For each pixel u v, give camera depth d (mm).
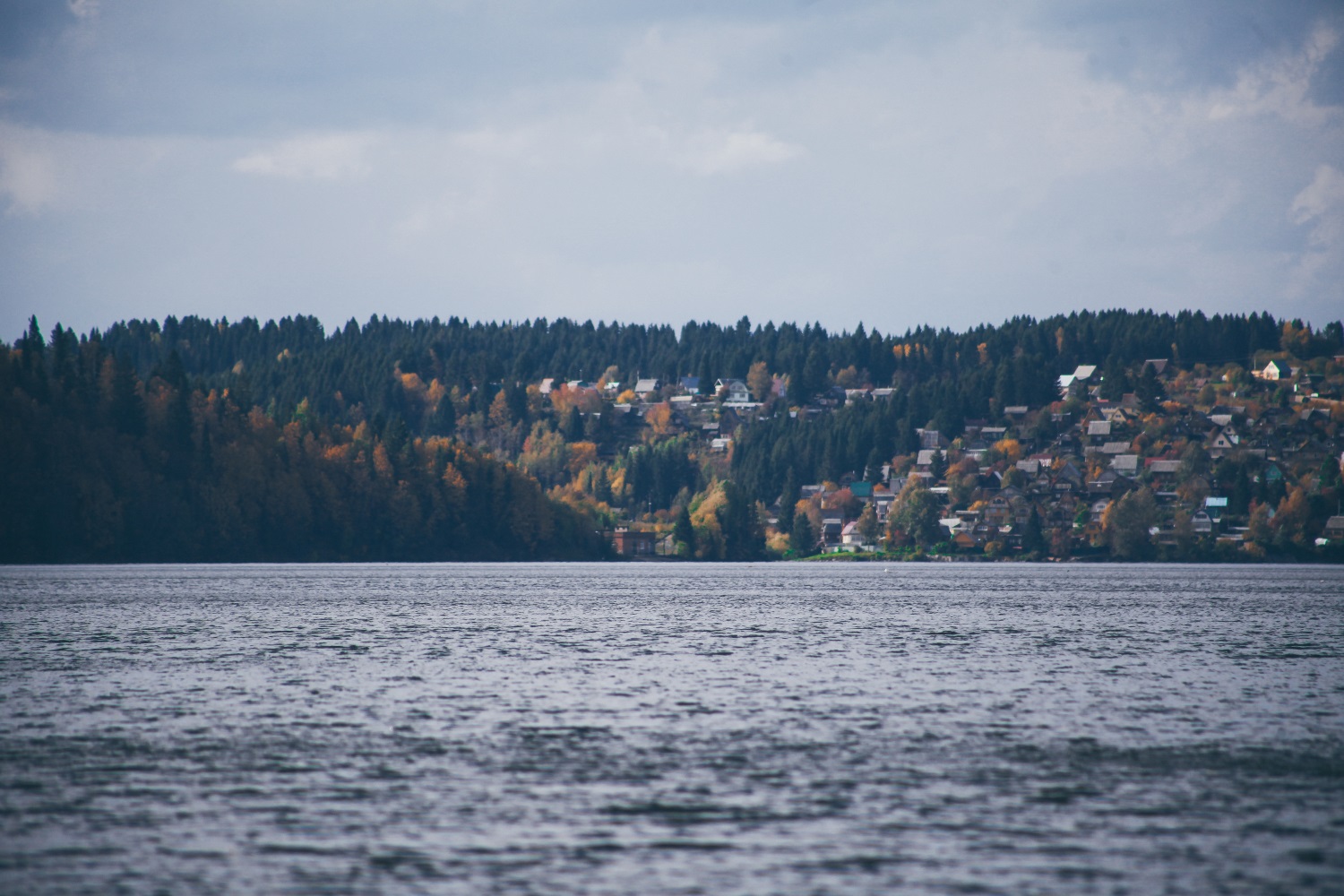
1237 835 82375
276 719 123250
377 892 71438
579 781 96188
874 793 92688
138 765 101625
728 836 81812
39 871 74750
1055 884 72688
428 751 107438
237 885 72438
